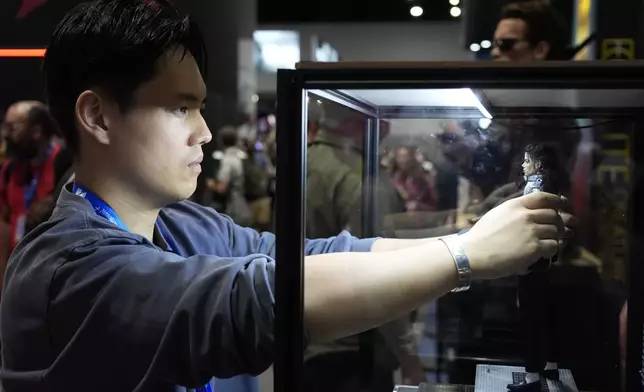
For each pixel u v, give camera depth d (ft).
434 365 2.71
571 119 2.64
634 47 4.10
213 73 8.54
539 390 2.51
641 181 2.60
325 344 2.15
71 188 2.57
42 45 6.99
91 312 2.01
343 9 7.88
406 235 2.93
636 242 2.59
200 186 7.56
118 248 2.13
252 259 2.12
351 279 1.97
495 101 2.41
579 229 2.64
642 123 2.56
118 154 2.33
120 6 2.31
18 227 6.54
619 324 2.59
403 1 7.22
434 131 2.89
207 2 8.30
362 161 2.92
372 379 2.66
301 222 1.87
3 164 6.64
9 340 2.25
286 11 8.39
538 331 2.62
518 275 2.52
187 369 1.97
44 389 2.16
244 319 1.89
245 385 2.74
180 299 1.94
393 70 1.84
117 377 2.06
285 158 1.86
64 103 2.36
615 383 2.55
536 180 2.61
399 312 2.01
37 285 2.13
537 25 4.54
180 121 2.37
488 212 2.33
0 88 7.16
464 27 6.75
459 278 2.06
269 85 8.71
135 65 2.23
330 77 1.85
